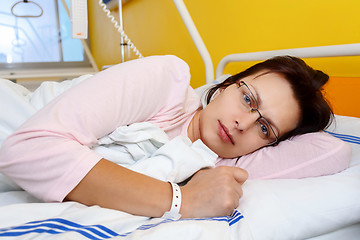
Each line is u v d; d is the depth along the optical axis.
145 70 0.73
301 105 0.85
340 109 1.22
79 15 1.56
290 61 0.87
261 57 1.26
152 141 0.73
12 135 0.55
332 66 1.23
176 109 0.81
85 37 1.61
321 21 1.20
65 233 0.44
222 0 1.65
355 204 0.64
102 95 0.63
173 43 2.07
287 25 1.33
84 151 0.54
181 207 0.55
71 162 0.51
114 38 2.77
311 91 0.85
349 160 0.79
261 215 0.57
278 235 0.57
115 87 0.66
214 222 0.51
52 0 2.98
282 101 0.83
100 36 3.13
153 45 2.30
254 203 0.60
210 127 0.83
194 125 0.90
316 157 0.78
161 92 0.77
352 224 0.68
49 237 0.44
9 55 2.89
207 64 1.50
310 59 1.32
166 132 0.85
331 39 1.18
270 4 1.39
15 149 0.53
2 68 2.86
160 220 0.53
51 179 0.51
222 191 0.56
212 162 0.73
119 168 0.55
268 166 0.81
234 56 1.40
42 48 3.03
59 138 0.54
